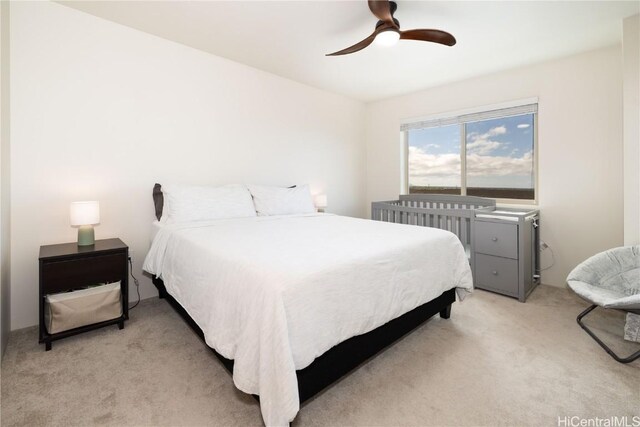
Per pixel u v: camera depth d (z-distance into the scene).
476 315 2.46
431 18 2.32
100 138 2.46
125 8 2.26
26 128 2.15
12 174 2.11
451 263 2.21
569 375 1.67
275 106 3.62
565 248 3.11
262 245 1.81
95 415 1.38
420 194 4.23
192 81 2.94
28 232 2.19
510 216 2.84
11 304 2.15
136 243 2.69
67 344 2.00
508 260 2.83
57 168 2.29
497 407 1.43
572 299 2.80
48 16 2.20
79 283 2.06
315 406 1.45
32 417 1.36
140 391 1.54
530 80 3.26
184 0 2.15
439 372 1.71
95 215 2.21
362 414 1.40
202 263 1.72
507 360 1.82
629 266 2.14
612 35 2.60
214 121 3.11
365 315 1.52
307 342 1.24
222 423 1.34
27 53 2.13
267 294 1.22
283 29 2.52
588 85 2.92
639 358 1.80
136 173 2.66
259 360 1.18
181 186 2.70
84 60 2.36
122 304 2.24
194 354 1.89
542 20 2.36
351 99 4.59
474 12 2.24
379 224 2.66
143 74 2.65
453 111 3.86
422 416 1.38
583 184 2.98
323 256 1.55
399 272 1.75
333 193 4.41
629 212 2.31
